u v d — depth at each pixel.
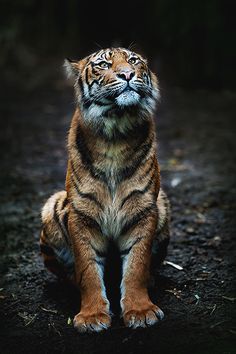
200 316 6.57
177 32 21.41
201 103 19.09
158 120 16.91
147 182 6.58
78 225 6.57
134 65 6.80
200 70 21.17
